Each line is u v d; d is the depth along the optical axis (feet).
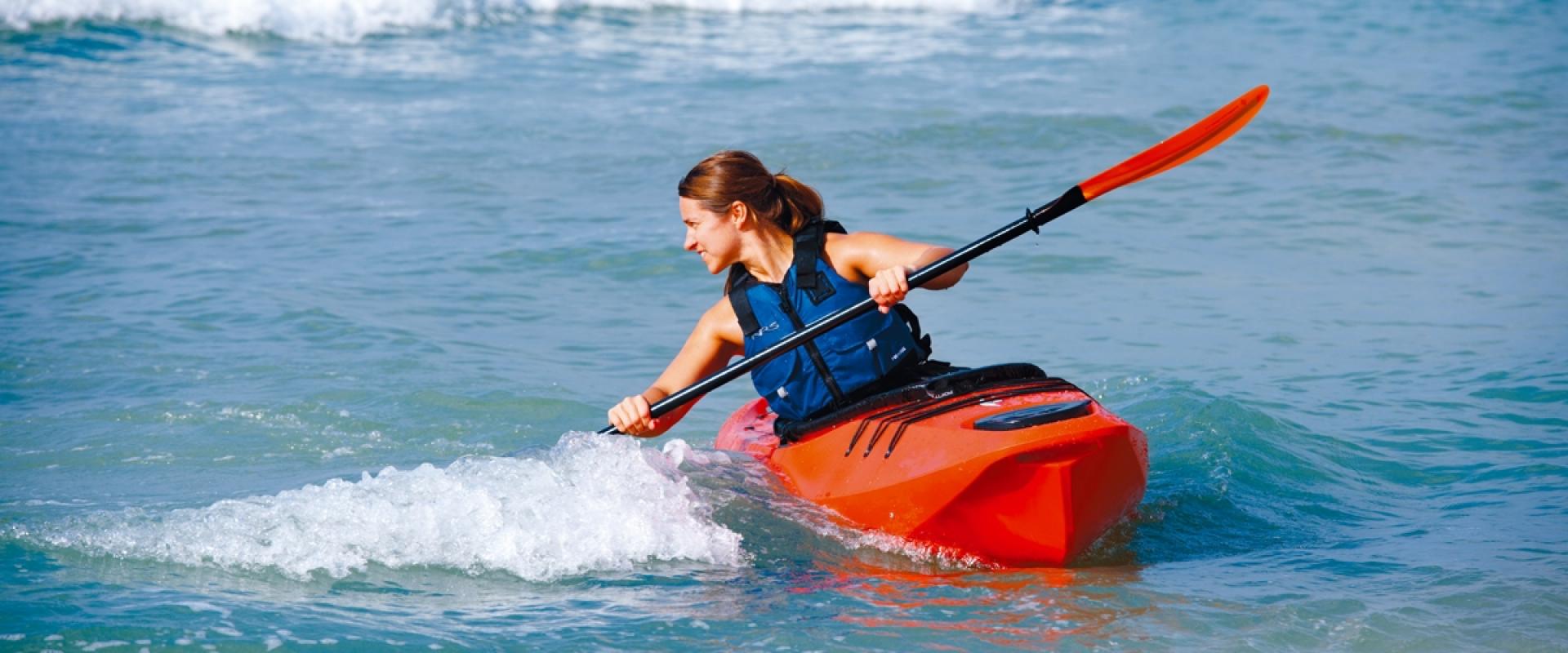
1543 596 48.39
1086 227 123.75
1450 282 104.12
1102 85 188.85
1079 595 49.60
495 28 230.27
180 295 99.81
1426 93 182.39
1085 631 46.03
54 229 119.44
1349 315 95.45
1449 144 155.33
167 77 189.98
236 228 121.70
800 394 58.03
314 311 95.66
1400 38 224.94
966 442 51.37
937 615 47.52
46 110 168.76
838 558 53.78
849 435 56.03
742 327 56.85
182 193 133.69
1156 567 52.95
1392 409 74.33
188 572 50.78
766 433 64.64
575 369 85.87
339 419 74.64
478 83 190.19
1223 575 51.72
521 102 178.09
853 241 56.24
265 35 216.95
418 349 87.66
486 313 98.17
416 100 180.04
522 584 50.60
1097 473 51.37
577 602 48.91
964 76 195.31
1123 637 45.44
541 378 83.15
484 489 55.26
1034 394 54.95
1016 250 115.65
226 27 215.72
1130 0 264.52
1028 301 100.83
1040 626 46.52
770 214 55.52
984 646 44.73
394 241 118.21
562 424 75.10
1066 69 200.54
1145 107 172.45
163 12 214.48
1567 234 118.52
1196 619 47.03
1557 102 175.83
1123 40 226.38
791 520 55.52
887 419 55.11
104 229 120.06
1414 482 63.46
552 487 55.77
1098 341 90.22
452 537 53.42
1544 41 218.59
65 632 44.86
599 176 141.90
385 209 129.29
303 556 52.11
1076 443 50.39
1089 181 55.77
